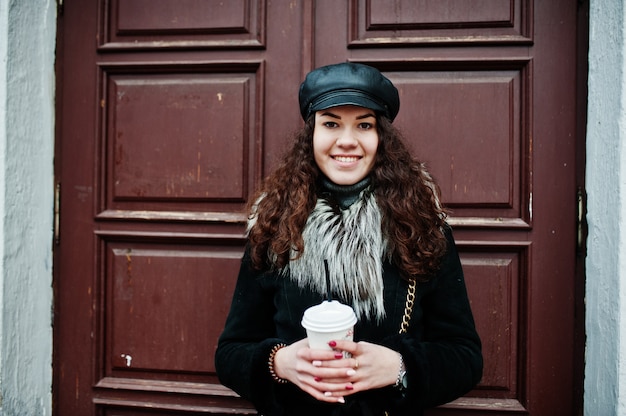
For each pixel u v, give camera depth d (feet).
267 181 4.02
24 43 4.92
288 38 5.10
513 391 4.89
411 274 3.51
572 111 4.78
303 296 3.59
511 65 4.87
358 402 3.44
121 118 5.27
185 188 5.19
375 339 3.51
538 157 4.82
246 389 3.49
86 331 5.32
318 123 3.62
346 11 5.06
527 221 4.83
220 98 5.16
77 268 5.32
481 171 4.89
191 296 5.20
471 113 4.91
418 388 3.26
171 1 5.23
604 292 4.25
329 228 3.59
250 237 3.85
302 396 3.57
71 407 5.34
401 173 3.65
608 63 4.25
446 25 4.95
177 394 5.22
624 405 4.01
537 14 4.83
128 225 5.27
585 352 4.60
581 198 4.72
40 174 5.15
